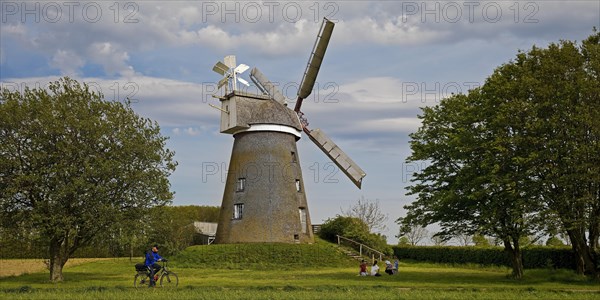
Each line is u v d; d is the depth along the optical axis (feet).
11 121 107.65
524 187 107.04
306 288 88.63
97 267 158.20
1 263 171.22
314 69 181.47
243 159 179.42
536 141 106.11
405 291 85.46
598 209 109.60
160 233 189.06
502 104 109.60
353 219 204.74
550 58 111.34
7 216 110.42
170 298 73.51
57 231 105.70
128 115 118.93
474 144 114.93
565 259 147.95
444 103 132.57
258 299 72.38
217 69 183.21
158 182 118.21
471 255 183.83
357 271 144.56
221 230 180.75
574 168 104.78
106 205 110.32
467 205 119.44
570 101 107.86
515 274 119.44
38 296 76.23
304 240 179.32
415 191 131.23
